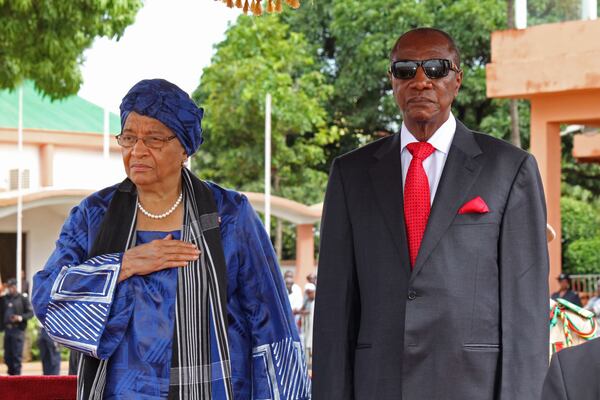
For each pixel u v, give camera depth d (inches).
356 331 152.8
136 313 141.6
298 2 187.2
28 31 402.6
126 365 140.7
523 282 144.3
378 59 1144.2
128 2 407.5
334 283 151.6
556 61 456.1
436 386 142.1
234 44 1120.8
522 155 149.7
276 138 1095.0
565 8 498.9
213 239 147.3
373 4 1157.1
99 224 147.6
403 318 144.9
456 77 151.9
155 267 142.3
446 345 142.3
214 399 143.0
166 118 141.9
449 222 145.6
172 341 141.3
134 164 143.0
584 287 729.6
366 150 156.3
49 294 141.9
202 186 150.8
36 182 1034.7
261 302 150.9
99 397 140.6
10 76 434.9
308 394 153.1
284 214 883.4
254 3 188.4
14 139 1014.4
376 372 145.6
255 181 1106.1
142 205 147.7
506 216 146.4
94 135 1055.0
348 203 152.9
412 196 149.4
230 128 1096.8
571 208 1057.5
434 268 143.9
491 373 142.4
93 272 141.7
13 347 658.2
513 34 470.9
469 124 1136.8
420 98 149.0
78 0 398.3
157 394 139.9
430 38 149.8
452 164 148.9
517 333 142.7
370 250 148.9
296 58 1135.0
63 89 438.9
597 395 86.8
